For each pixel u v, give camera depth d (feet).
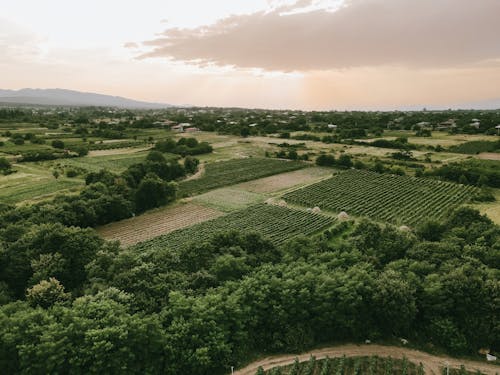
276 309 169.58
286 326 170.19
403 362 156.76
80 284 205.16
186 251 217.15
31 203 376.48
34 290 173.47
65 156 598.75
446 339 167.02
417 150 648.38
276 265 203.21
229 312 161.58
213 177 505.25
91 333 138.10
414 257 216.74
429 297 174.60
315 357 161.79
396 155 587.68
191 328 153.69
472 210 273.13
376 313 173.88
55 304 162.50
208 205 390.21
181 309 159.22
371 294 174.40
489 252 214.48
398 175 490.08
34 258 206.90
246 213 357.20
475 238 241.96
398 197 403.54
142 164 466.70
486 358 162.61
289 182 485.15
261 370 152.25
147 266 190.08
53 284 178.81
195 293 179.42
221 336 153.58
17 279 202.28
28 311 153.48
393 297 169.99
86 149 655.76
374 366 156.46
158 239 297.53
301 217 346.13
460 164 496.64
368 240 237.45
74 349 137.18
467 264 189.88
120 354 138.51
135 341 142.61
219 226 324.39
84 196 343.46
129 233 317.63
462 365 153.17
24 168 522.88
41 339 135.44
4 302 179.83
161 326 151.94
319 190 434.30
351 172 511.81
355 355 164.86
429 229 258.37
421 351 167.53
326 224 330.54
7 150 604.08
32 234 222.07
